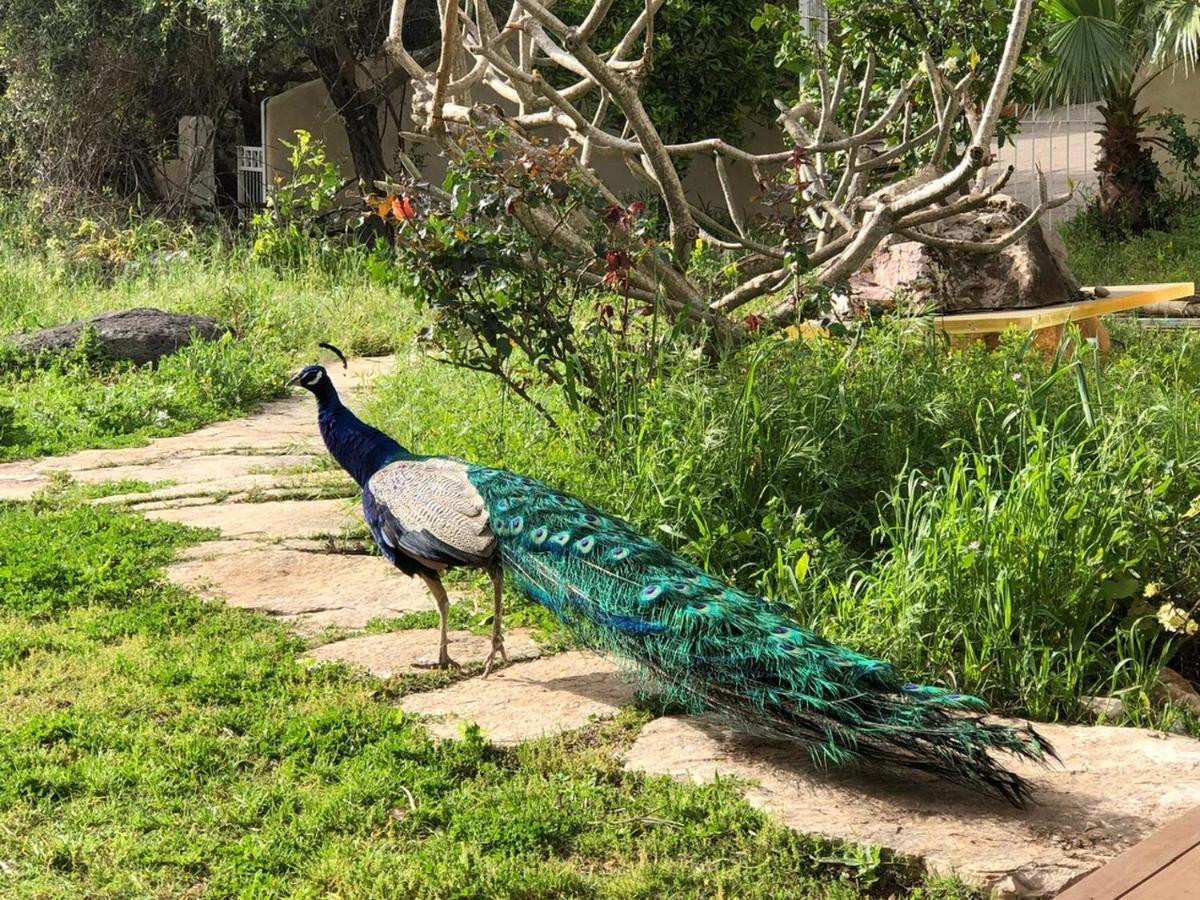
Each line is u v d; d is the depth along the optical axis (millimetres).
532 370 6457
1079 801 3953
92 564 5504
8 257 12992
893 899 3717
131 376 8812
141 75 14797
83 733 4324
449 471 4547
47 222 14281
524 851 3855
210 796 4074
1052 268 8211
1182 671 4992
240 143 17172
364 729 4348
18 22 14562
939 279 8008
